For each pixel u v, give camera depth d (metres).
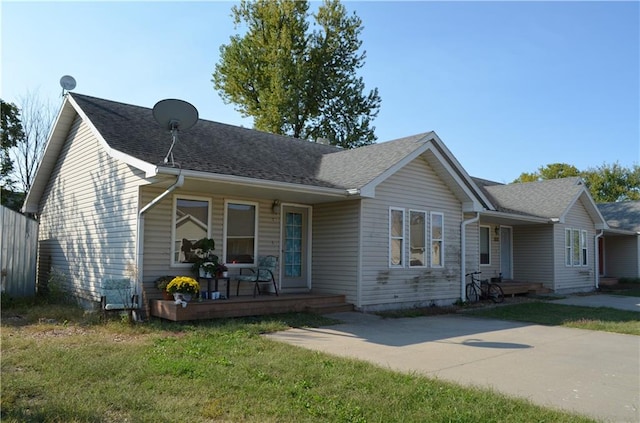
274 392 5.03
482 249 18.77
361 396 5.00
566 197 19.73
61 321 9.38
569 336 9.29
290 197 11.73
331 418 4.38
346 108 30.09
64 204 13.58
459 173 14.09
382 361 6.76
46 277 14.46
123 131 10.75
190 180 9.02
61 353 6.51
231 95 29.86
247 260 11.70
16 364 5.97
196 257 10.67
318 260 12.74
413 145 12.65
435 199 13.88
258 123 28.84
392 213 12.66
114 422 4.16
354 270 11.83
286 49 28.47
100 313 9.59
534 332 9.71
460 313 12.52
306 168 13.06
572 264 20.09
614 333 9.77
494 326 10.38
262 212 12.04
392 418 4.41
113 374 5.57
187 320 9.24
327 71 30.05
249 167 10.70
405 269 12.85
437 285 13.74
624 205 28.42
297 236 12.95
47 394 4.84
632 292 20.25
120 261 10.25
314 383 5.44
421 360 6.91
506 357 7.25
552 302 15.74
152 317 9.47
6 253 13.35
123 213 10.28
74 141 13.18
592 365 6.82
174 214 10.38
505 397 5.12
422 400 4.95
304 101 29.12
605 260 26.77
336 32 29.81
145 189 9.91
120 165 10.55
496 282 17.92
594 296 18.30
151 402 4.65
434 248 13.82
